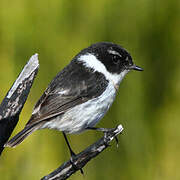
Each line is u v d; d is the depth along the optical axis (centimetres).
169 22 1227
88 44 1190
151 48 1220
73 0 1184
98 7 1191
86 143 1193
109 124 1191
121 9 1205
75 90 988
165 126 1191
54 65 1178
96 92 1001
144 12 1213
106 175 1196
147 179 1182
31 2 1173
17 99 859
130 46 1211
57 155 1163
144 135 1183
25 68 859
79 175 1202
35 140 1147
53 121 978
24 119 1139
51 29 1180
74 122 989
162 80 1216
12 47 1173
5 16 1173
